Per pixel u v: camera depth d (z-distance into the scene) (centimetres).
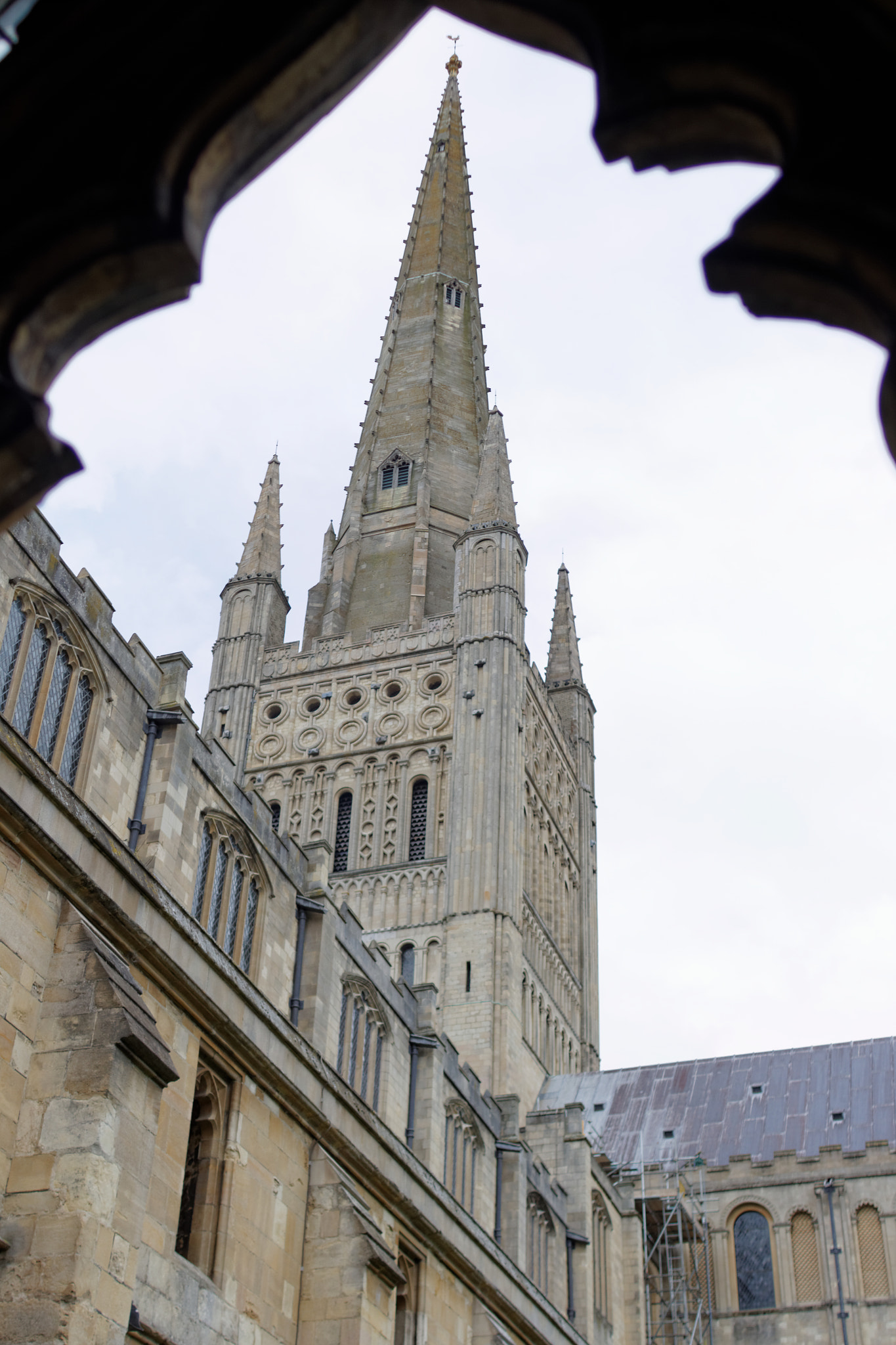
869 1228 7162
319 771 9388
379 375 12019
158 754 3212
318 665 9825
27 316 890
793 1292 7062
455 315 12356
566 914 10112
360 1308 3189
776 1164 7425
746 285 850
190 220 896
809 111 807
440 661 9569
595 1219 5928
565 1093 8869
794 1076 8569
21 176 876
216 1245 2978
